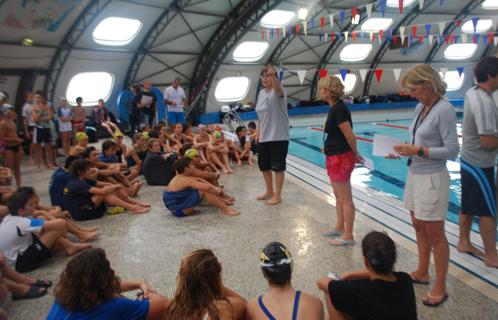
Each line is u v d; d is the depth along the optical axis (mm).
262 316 1527
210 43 14281
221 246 3307
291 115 17719
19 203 2908
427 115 2160
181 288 1470
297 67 17859
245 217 4023
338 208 3369
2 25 8625
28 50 9859
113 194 4320
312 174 6082
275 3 12516
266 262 1584
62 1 8828
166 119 11008
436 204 2170
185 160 4176
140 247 3352
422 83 2098
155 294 1909
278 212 4141
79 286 1547
